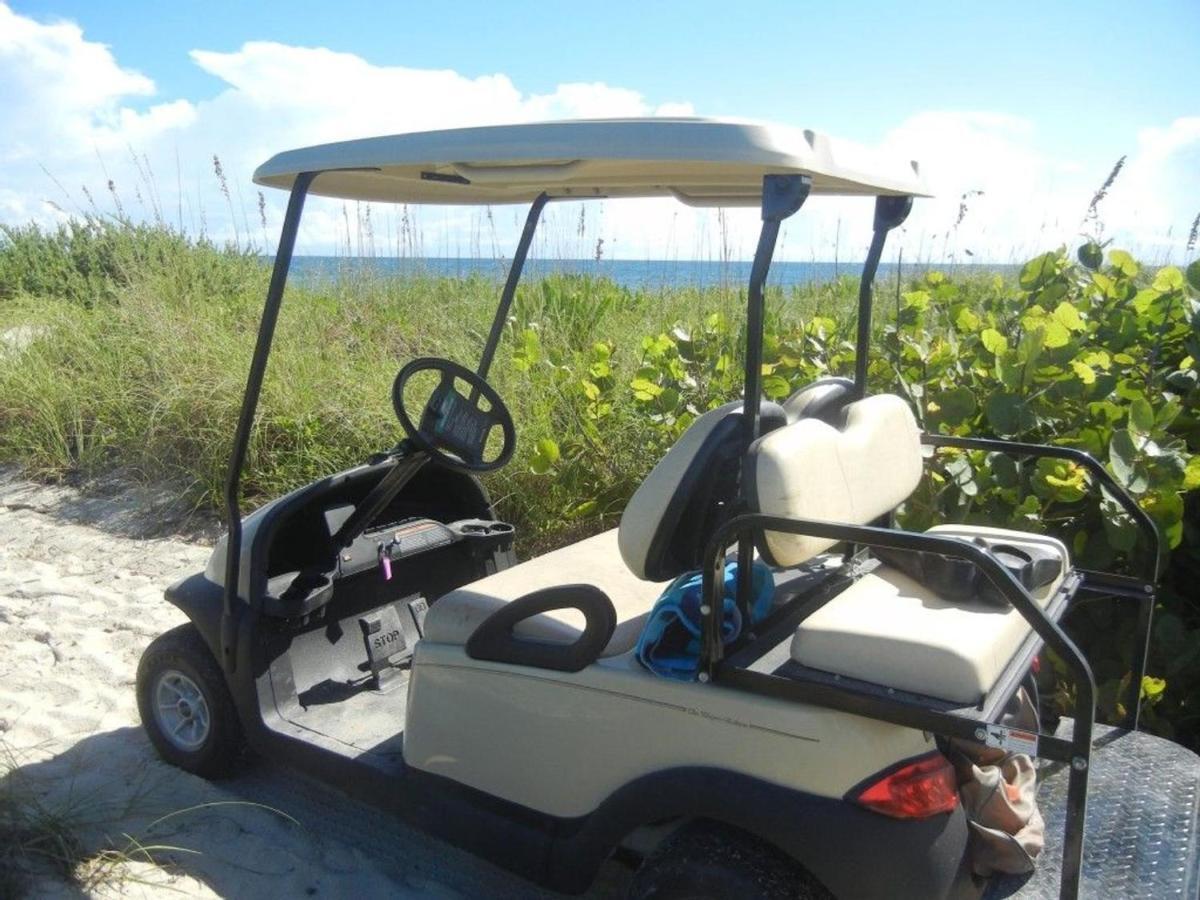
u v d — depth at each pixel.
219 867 2.70
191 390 5.98
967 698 1.81
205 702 3.04
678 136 1.92
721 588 2.01
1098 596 3.21
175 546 5.30
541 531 4.99
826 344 4.32
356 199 3.27
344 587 3.26
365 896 2.62
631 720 2.13
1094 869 2.10
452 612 2.49
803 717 1.91
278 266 2.65
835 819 1.88
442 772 2.48
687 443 2.17
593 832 2.19
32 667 3.92
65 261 10.31
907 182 2.39
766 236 2.01
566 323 6.53
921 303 4.09
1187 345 3.37
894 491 2.54
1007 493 3.34
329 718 2.93
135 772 3.16
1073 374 3.39
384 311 7.24
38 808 2.77
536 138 2.06
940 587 2.13
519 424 5.11
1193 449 3.41
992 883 2.08
